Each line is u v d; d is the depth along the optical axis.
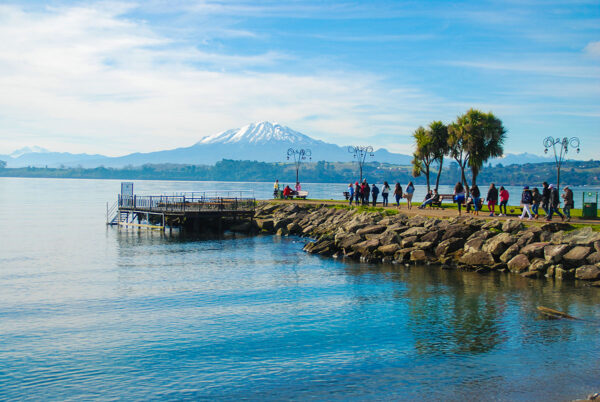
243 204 60.38
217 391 14.40
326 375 15.38
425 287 26.56
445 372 15.48
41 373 15.67
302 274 30.78
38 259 36.97
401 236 36.66
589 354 16.72
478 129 52.69
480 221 34.69
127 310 22.69
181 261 35.97
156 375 15.49
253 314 21.97
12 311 22.48
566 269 28.06
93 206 102.94
